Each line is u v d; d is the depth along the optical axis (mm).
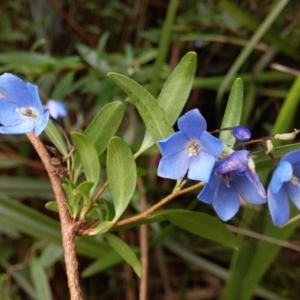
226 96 373
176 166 137
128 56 325
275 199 129
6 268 324
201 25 348
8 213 273
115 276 360
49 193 317
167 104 173
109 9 367
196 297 364
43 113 149
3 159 316
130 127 319
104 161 194
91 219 182
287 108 251
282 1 285
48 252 297
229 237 172
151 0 383
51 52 386
